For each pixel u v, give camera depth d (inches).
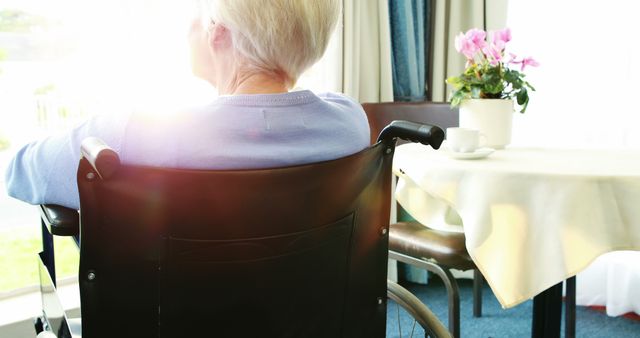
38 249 62.9
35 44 56.8
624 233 36.0
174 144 20.4
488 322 77.5
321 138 23.9
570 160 45.2
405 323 72.9
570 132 88.8
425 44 89.0
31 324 57.6
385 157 26.1
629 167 40.3
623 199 35.7
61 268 56.8
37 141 26.9
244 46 23.8
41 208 25.8
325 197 23.1
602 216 35.9
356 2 76.9
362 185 25.0
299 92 23.6
